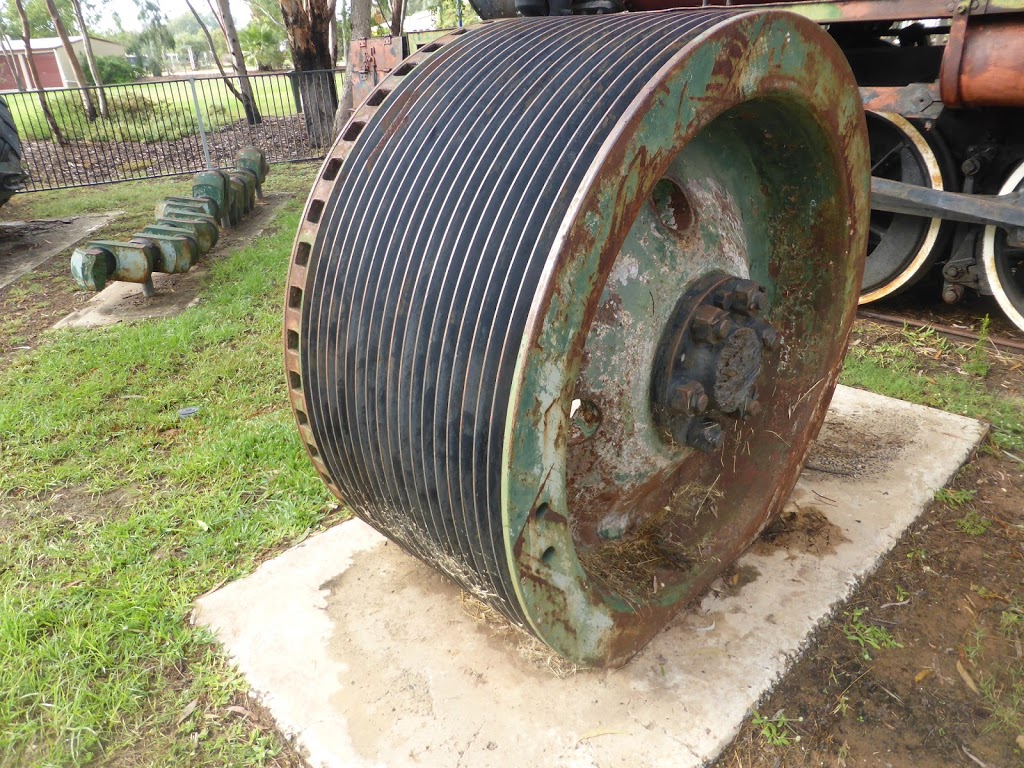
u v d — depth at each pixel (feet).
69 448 12.55
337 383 6.68
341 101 27.78
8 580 9.52
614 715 7.22
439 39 7.93
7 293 21.34
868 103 15.21
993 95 13.37
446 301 5.69
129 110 63.67
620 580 7.63
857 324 16.75
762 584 8.77
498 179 5.75
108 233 27.91
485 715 7.25
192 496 11.07
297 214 29.50
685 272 7.11
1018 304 15.01
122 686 7.83
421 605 8.61
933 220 15.55
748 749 7.08
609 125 5.44
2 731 7.47
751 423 9.12
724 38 5.56
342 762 6.88
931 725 7.32
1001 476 11.05
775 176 8.08
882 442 11.57
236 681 7.77
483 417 5.43
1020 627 8.39
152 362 15.78
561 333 5.13
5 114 27.35
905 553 9.50
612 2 11.64
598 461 7.21
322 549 9.55
